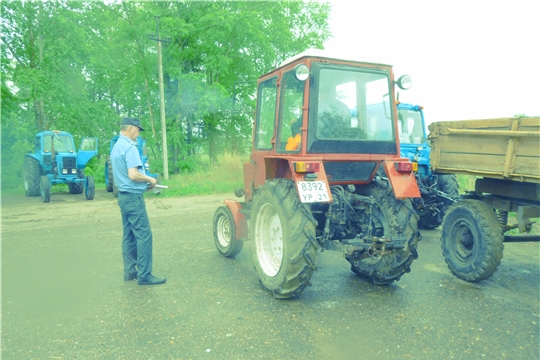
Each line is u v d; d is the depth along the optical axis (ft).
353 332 10.61
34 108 67.26
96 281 15.02
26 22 65.57
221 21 68.28
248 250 19.76
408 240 13.12
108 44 74.33
